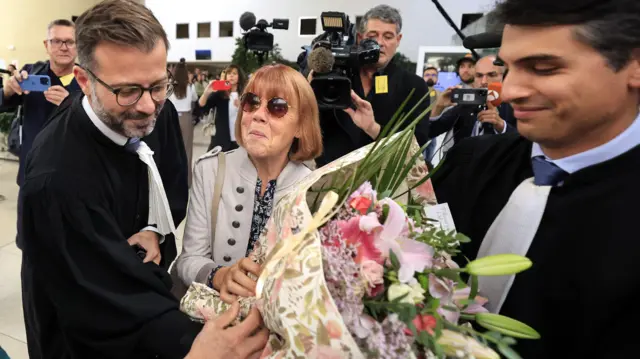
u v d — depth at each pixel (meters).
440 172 0.87
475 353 0.53
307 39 9.00
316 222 0.57
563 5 0.48
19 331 1.99
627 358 0.50
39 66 2.57
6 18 7.07
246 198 1.07
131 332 0.85
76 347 0.90
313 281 0.52
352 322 0.52
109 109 0.87
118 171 0.98
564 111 0.53
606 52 0.49
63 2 7.70
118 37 0.80
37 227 0.84
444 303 0.56
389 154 0.70
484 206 0.74
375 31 1.72
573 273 0.56
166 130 1.31
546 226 0.61
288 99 1.01
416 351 0.55
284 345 0.57
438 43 7.64
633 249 0.52
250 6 9.44
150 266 0.97
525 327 0.54
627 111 0.55
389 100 1.69
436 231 0.65
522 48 0.52
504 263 0.52
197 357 0.68
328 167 0.69
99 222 0.87
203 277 1.00
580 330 0.55
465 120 1.91
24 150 2.40
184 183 1.37
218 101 3.78
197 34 10.12
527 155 0.72
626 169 0.56
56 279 0.85
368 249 0.56
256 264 0.79
